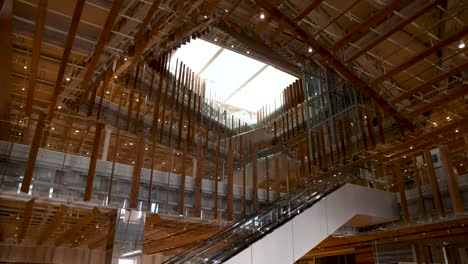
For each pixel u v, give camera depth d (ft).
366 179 46.44
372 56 39.99
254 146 70.85
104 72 32.89
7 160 28.30
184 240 49.21
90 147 34.60
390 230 44.39
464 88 30.99
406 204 41.83
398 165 44.21
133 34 28.53
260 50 64.18
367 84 32.50
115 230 30.60
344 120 47.47
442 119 43.78
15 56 39.63
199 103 66.80
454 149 43.70
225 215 40.27
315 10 33.94
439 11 34.65
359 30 26.45
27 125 32.01
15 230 45.96
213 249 28.53
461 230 41.39
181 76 67.10
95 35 30.78
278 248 30.58
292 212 34.32
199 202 37.17
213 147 61.93
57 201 29.86
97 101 48.47
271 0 26.23
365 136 44.04
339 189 39.47
